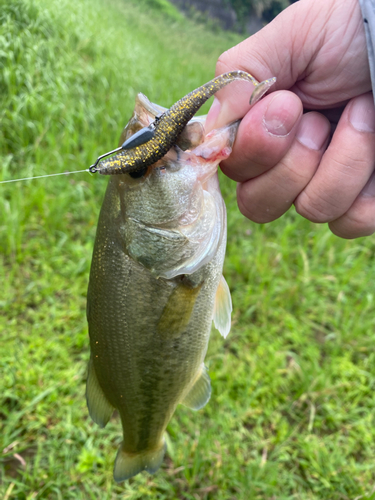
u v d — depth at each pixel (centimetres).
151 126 14
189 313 18
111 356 18
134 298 17
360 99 16
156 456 22
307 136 16
